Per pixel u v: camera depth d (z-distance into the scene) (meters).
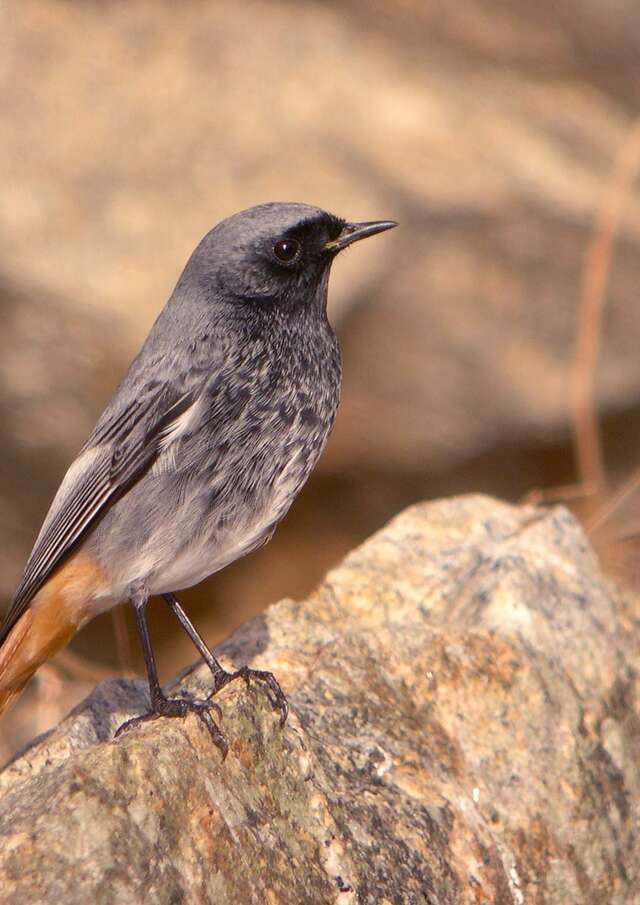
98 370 13.05
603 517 11.16
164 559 8.06
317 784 7.12
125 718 8.23
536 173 14.37
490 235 13.83
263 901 6.30
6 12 14.35
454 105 14.70
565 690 8.31
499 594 8.74
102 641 14.94
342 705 7.82
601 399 14.63
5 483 14.11
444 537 9.74
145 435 8.06
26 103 13.81
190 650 15.01
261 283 8.34
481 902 7.12
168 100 13.93
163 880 5.99
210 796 6.47
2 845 5.86
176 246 13.06
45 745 7.91
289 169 13.59
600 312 14.39
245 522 8.15
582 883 7.59
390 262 13.48
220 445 8.05
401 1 16.27
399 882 6.88
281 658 8.27
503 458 14.79
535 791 7.77
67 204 13.17
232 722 7.01
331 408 8.52
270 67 14.38
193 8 14.84
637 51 16.89
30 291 12.79
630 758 8.23
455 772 7.69
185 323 8.36
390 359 14.07
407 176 13.80
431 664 8.22
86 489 8.16
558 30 16.78
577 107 15.81
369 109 14.33
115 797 6.14
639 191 14.97
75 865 5.83
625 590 9.68
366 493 14.91
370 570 9.31
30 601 8.16
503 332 14.09
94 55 14.21
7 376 13.19
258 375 8.18
